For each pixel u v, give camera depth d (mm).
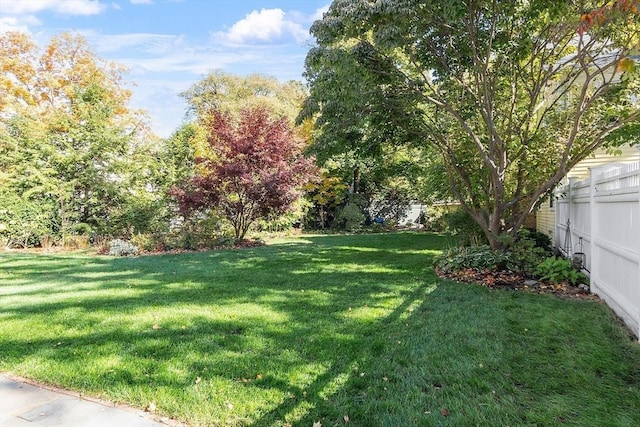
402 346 3301
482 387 2604
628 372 2807
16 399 2553
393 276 6293
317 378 2758
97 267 7512
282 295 5113
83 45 19297
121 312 4367
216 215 11867
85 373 2855
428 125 7316
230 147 11195
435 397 2480
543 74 6871
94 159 12531
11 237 11180
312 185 16438
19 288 5660
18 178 11469
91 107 14336
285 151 11578
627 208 3869
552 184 6258
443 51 6402
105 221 12445
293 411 2344
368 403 2418
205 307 4559
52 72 18578
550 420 2217
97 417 2330
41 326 3893
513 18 5789
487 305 4512
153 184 13484
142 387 2641
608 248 4461
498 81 6629
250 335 3611
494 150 6504
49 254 10000
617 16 2684
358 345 3354
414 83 6320
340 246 10703
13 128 12352
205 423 2250
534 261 6098
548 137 6766
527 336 3502
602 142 6113
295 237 14102
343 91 5867
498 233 6773
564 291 5219
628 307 3748
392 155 15273
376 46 5277
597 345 3287
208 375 2809
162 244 10766
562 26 5473
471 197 7520
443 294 5031
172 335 3625
